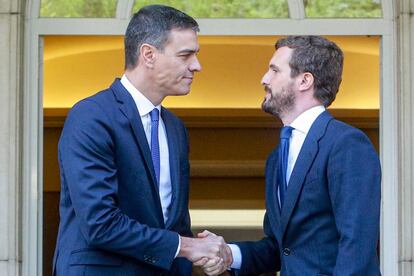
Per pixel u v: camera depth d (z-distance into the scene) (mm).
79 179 5891
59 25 8000
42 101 7996
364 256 5934
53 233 11273
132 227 5902
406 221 7840
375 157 6102
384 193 7945
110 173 5949
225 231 12109
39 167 7945
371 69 11602
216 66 11898
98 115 6008
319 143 6133
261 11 8094
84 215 5855
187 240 6109
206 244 6156
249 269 6535
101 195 5867
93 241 5871
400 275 7855
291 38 6324
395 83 7984
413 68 7891
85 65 11508
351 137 6086
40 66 7996
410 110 7875
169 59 6102
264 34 8078
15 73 7879
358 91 11711
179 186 6230
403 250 7832
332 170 6051
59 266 6008
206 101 12055
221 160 12547
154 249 5949
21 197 7887
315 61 6254
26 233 7898
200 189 12367
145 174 6055
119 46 11117
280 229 6195
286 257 6191
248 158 12547
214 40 11250
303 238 6145
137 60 6145
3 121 7855
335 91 6324
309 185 6090
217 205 12227
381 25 8047
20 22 7922
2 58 7875
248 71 11898
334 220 6098
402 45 7914
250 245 6559
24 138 7926
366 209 5984
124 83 6191
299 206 6121
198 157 12453
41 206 7938
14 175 7840
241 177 12414
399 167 7898
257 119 12203
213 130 12383
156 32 6102
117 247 5891
